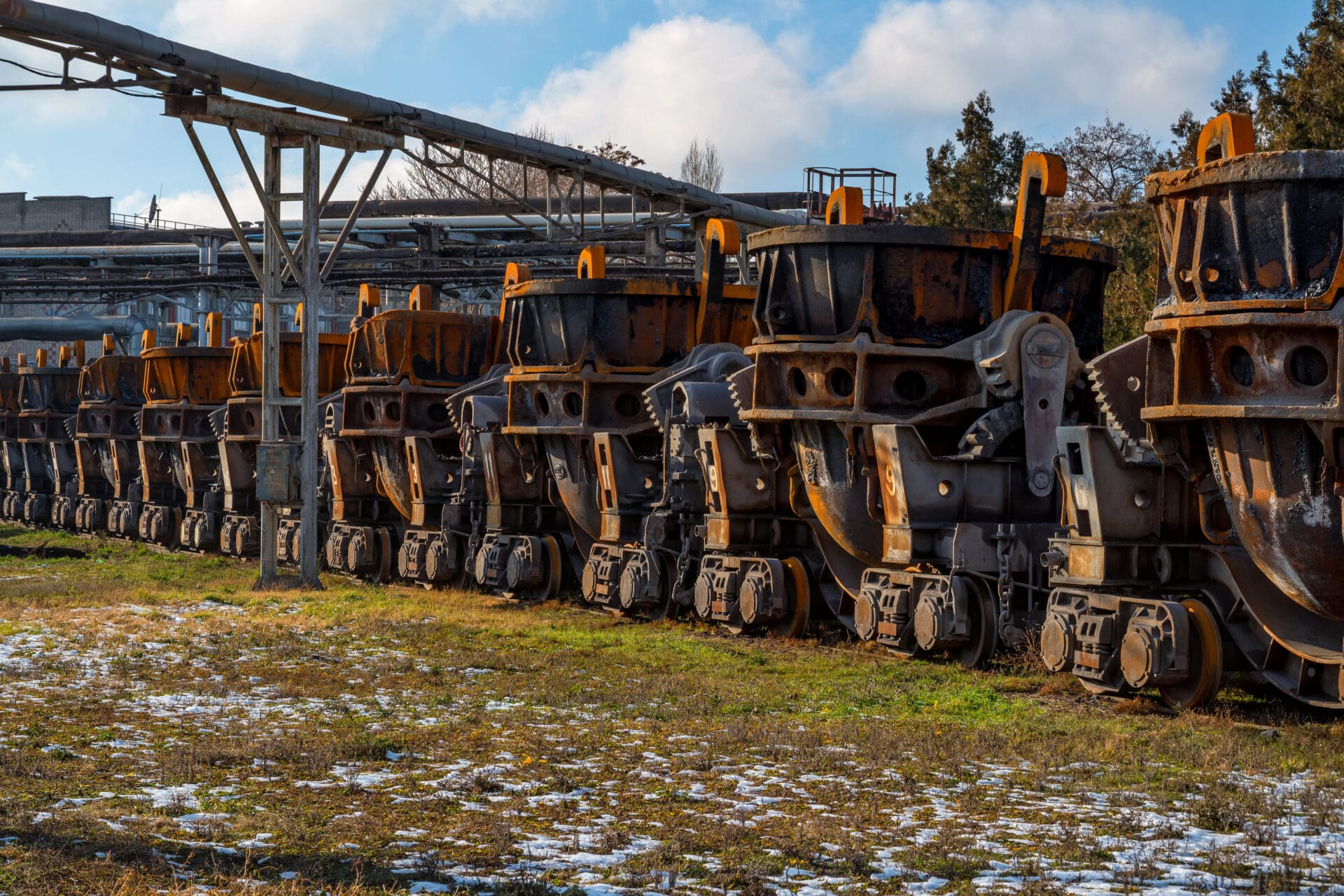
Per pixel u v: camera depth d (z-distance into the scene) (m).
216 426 34.22
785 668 16.31
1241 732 12.00
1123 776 10.29
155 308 55.56
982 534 16.33
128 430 40.25
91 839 7.91
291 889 7.05
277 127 24.78
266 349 26.00
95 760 10.43
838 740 11.70
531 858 7.84
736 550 19.94
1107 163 48.56
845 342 17.31
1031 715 13.12
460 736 11.69
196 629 19.16
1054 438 16.81
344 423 28.42
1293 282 11.28
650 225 34.41
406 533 27.58
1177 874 7.57
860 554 18.27
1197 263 11.93
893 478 16.92
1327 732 12.10
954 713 13.31
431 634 19.08
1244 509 12.11
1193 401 12.10
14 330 48.75
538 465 24.38
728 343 22.27
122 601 23.17
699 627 20.67
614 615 22.38
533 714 12.91
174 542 37.34
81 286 48.78
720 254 22.55
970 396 17.25
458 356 27.86
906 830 8.59
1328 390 11.16
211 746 10.85
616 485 22.30
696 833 8.48
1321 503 11.50
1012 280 17.41
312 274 25.69
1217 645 13.03
